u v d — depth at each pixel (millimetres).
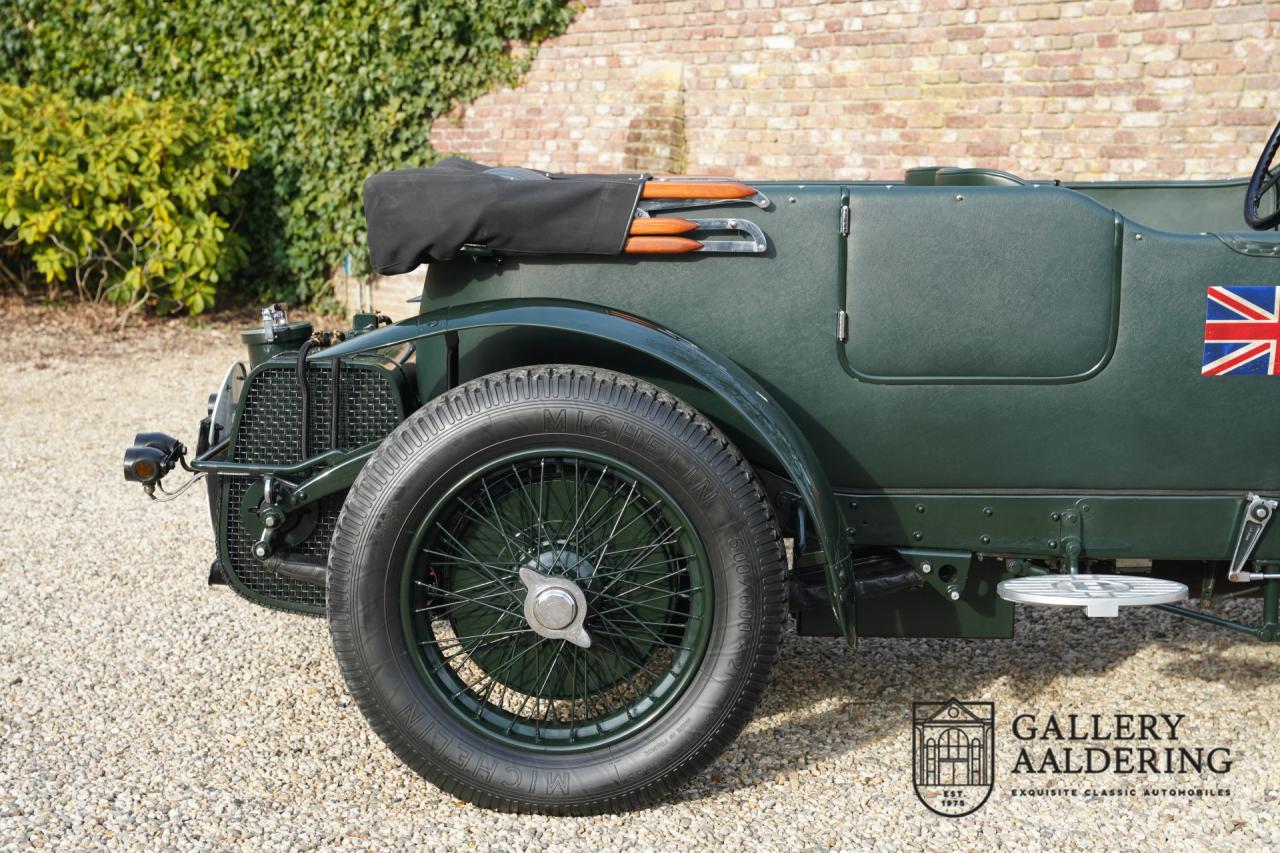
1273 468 2395
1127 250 2330
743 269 2391
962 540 2467
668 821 2398
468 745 2342
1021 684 3074
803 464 2254
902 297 2371
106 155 8195
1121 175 6570
